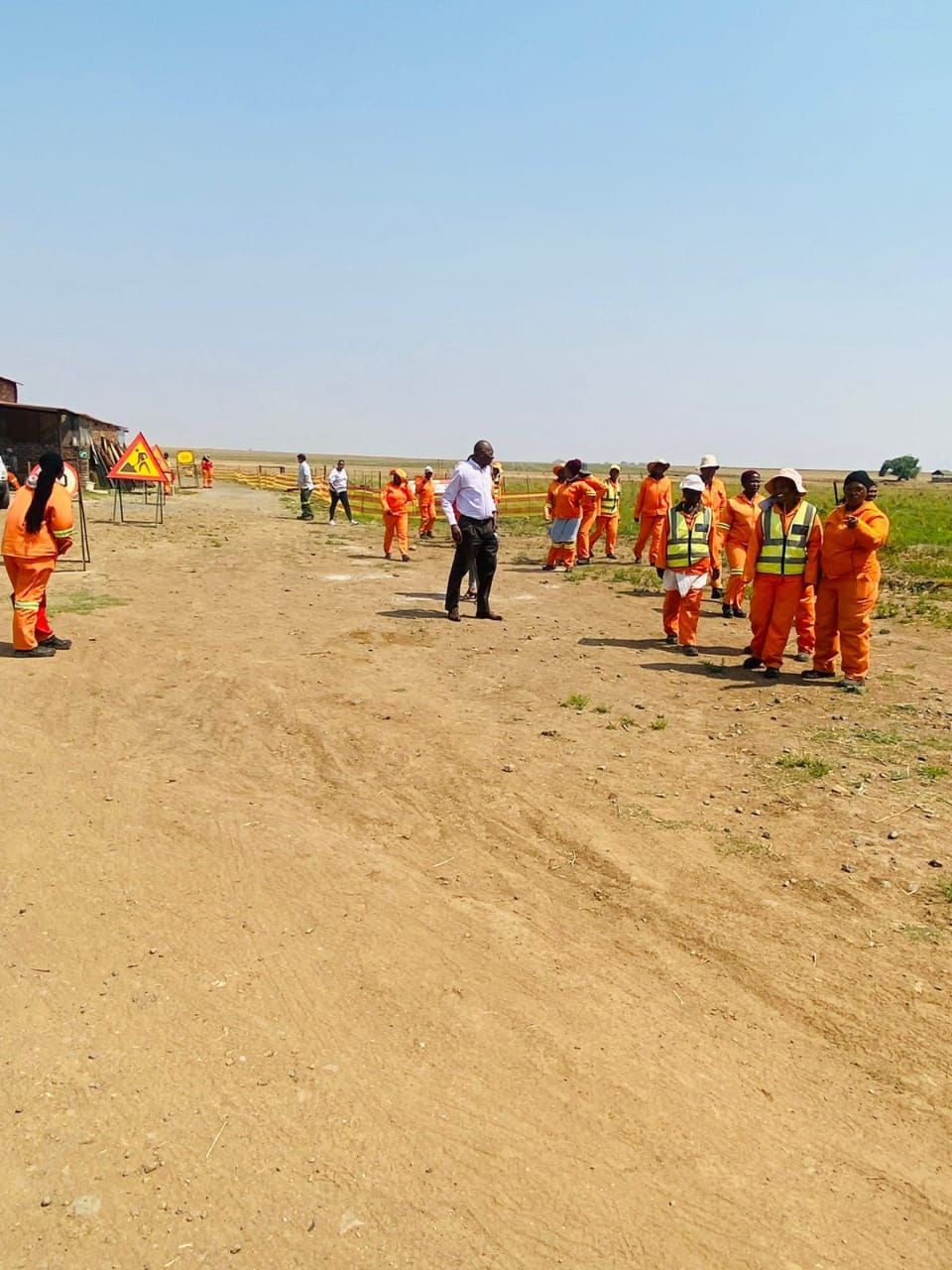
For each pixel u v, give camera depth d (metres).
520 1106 3.52
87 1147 3.25
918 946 4.51
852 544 8.73
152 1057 3.70
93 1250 2.86
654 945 4.58
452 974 4.31
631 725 7.75
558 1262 2.88
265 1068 3.67
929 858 5.33
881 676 9.45
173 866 5.24
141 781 6.46
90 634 10.73
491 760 6.91
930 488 81.12
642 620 12.58
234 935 4.58
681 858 5.39
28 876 5.04
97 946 4.45
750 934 4.65
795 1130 3.45
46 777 6.42
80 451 39.19
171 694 8.52
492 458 12.24
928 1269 2.90
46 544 9.50
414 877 5.21
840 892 5.00
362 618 12.28
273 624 11.73
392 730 7.57
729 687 9.03
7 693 8.30
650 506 18.11
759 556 9.30
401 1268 2.84
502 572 17.34
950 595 14.58
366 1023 3.96
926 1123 3.48
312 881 5.12
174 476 50.56
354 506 39.38
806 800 6.15
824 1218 3.08
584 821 5.88
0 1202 3.02
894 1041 3.89
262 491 56.62
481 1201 3.10
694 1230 3.01
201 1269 2.81
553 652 10.48
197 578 15.55
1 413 35.91
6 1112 3.38
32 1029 3.83
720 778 6.57
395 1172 3.20
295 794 6.34
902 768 6.68
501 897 5.02
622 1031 3.96
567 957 4.47
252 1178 3.15
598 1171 3.23
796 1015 4.07
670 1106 3.54
